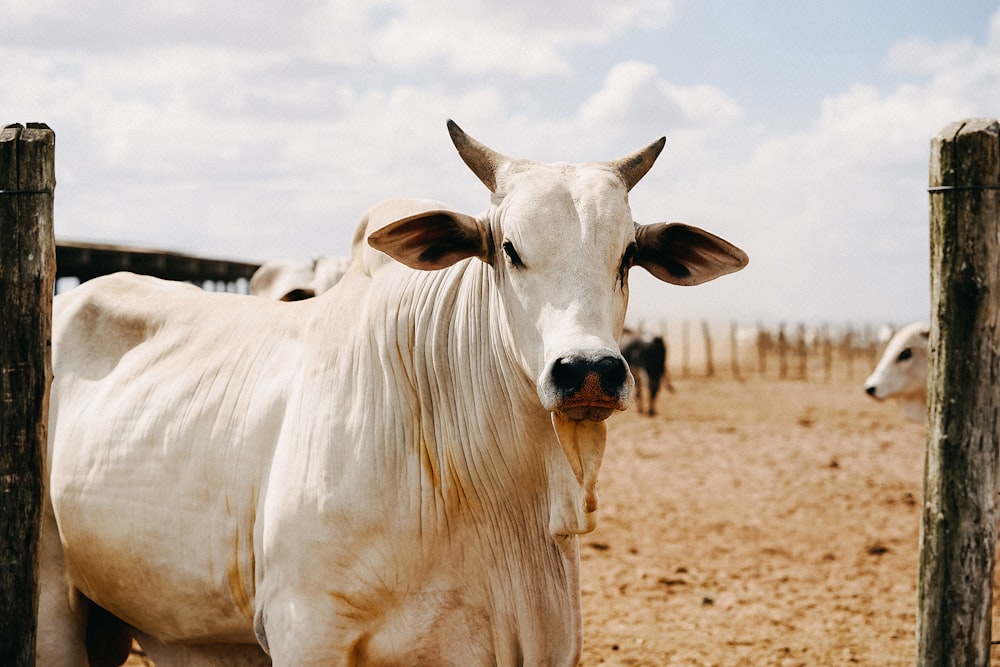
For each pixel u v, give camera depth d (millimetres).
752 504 11328
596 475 3127
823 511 10969
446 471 3396
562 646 3457
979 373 3391
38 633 4012
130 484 3766
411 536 3369
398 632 3398
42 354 3529
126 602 3900
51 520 4055
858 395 25438
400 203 3695
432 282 3496
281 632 3377
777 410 21781
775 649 6438
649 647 6469
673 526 10188
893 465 14227
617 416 20438
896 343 11750
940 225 3406
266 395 3633
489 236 3299
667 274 3564
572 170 3248
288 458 3459
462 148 3418
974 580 3449
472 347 3385
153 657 4102
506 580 3449
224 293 4293
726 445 16172
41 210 3498
